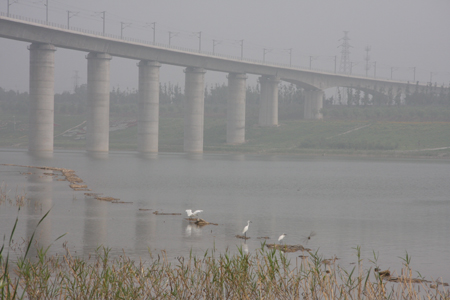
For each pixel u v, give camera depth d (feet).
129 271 58.23
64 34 431.84
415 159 511.81
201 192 188.75
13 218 111.55
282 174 295.89
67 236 93.97
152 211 132.36
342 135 655.35
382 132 650.84
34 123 423.23
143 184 212.84
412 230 112.98
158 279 57.88
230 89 614.75
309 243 95.04
